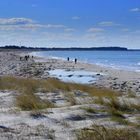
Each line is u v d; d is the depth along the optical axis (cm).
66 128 984
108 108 1307
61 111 1234
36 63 7575
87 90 2144
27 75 4362
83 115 1162
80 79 3928
